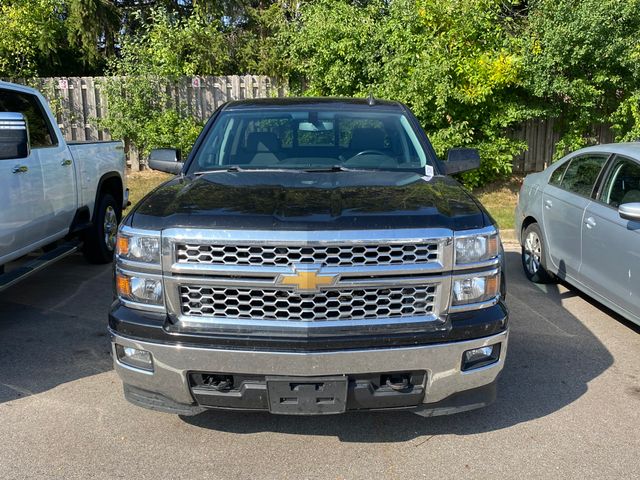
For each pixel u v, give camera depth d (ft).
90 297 19.95
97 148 22.82
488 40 35.32
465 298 10.14
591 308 19.24
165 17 42.83
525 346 16.10
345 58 35.83
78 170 20.84
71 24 48.34
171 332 9.77
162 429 11.76
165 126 38.86
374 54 35.96
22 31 41.22
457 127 34.86
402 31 34.83
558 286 21.70
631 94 35.76
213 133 15.24
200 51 42.88
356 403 9.97
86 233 22.75
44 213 18.08
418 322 9.94
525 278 22.68
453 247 9.95
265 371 9.65
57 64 49.19
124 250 10.26
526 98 36.96
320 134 15.17
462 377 10.10
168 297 9.91
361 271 9.64
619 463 10.68
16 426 11.83
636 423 12.07
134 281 10.12
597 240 17.31
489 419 12.19
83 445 11.18
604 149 18.65
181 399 10.12
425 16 34.14
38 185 17.63
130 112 39.70
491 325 10.09
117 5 55.06
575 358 15.31
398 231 9.76
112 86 39.99
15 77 41.57
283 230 9.58
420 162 14.51
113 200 24.56
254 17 52.60
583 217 18.15
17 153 14.82
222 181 12.59
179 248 9.84
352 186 12.08
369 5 38.60
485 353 10.34
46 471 10.36
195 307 9.95
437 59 33.47
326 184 12.25
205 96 41.78
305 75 40.52
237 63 46.65
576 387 13.67
